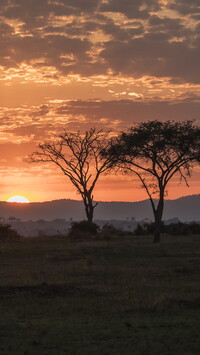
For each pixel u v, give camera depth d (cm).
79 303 1983
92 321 1664
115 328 1558
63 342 1400
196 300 1997
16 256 4394
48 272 3111
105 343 1385
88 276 2938
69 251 4759
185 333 1480
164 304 1898
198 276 2877
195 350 1309
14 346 1360
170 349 1317
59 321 1667
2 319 1692
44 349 1332
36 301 2050
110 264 3631
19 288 2395
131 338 1436
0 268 3425
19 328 1566
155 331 1515
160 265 3512
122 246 5278
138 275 2969
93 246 5216
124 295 2186
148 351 1299
